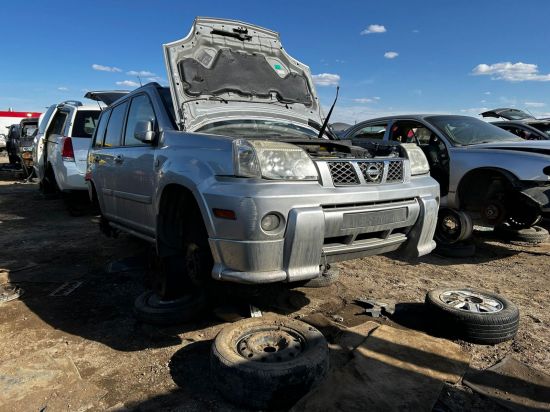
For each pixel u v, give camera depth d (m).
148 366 2.71
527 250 5.71
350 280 4.34
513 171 4.95
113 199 4.66
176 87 3.68
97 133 5.46
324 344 2.54
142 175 3.79
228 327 2.71
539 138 7.48
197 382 2.54
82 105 7.88
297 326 2.73
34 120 15.31
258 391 2.25
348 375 2.53
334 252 2.81
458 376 2.57
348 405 2.26
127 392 2.43
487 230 6.71
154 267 3.73
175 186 3.19
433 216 3.33
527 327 3.32
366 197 2.88
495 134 6.13
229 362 2.33
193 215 3.07
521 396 2.41
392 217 3.06
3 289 3.94
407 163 3.35
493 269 4.87
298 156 2.73
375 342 2.92
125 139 4.48
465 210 5.54
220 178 2.70
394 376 2.54
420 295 3.97
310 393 2.34
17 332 3.17
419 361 2.71
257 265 2.55
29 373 2.58
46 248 5.57
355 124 7.39
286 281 2.62
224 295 3.43
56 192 9.56
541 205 4.83
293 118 4.30
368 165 3.04
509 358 2.80
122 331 3.19
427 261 5.14
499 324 3.00
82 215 8.00
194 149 3.06
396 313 3.52
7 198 10.35
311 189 2.69
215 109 3.78
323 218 2.64
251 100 4.13
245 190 2.54
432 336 3.15
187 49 3.92
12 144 17.41
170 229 3.42
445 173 5.67
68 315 3.47
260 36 4.55
